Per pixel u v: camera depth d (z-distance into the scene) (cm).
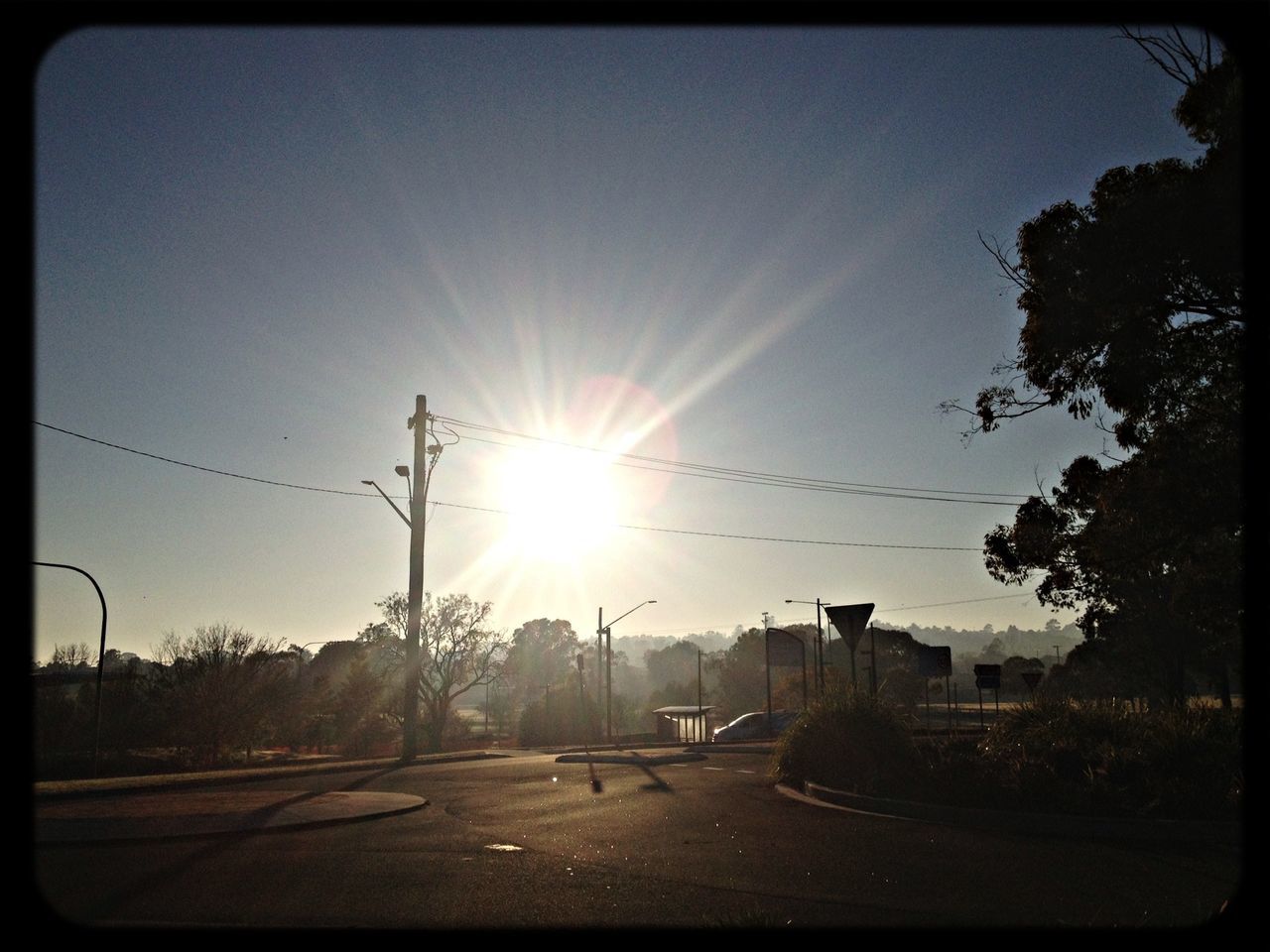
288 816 1339
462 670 6250
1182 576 1888
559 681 8062
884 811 1465
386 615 6184
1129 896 879
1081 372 1603
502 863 1050
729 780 2073
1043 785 1386
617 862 1062
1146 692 4425
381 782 2080
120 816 1318
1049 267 1519
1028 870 1005
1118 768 1430
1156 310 1482
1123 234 1410
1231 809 1248
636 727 9125
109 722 4384
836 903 857
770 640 5412
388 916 805
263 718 4722
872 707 1908
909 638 8275
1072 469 1864
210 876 950
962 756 1734
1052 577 2061
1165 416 1645
